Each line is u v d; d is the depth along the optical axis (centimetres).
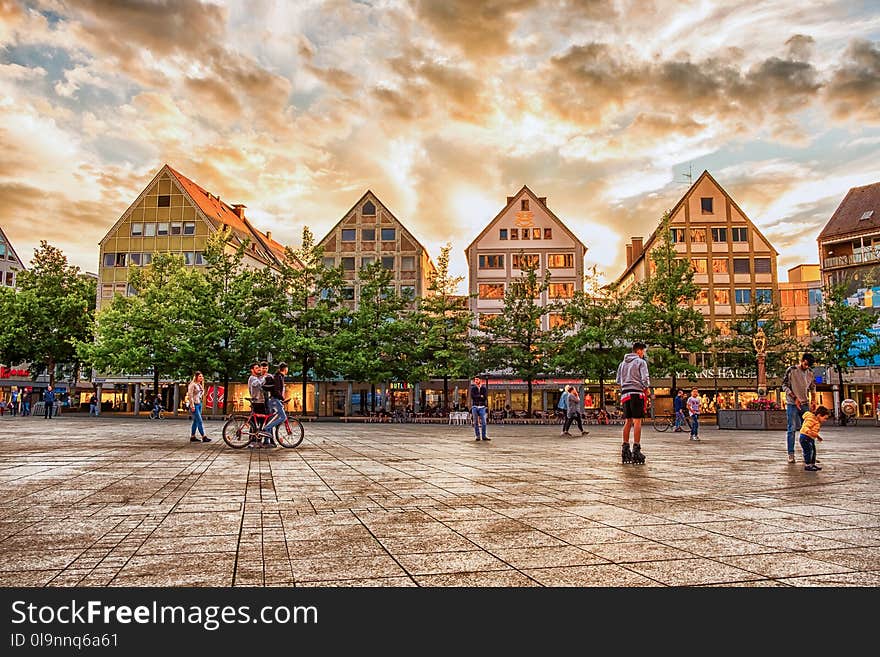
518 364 4209
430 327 4222
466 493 722
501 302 5447
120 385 5703
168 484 792
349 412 5219
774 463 1113
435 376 4184
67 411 5078
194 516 573
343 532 504
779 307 4838
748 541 470
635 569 393
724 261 5522
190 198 5566
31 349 4897
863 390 5000
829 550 441
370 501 662
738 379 5122
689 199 5612
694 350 4044
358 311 4281
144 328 4166
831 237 5450
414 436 2136
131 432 2069
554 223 5525
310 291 4872
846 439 2111
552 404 5131
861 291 5216
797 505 636
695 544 460
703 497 689
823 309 4569
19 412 4438
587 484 805
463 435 2278
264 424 1431
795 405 1105
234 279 4334
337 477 877
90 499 670
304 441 1708
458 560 415
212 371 4144
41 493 712
